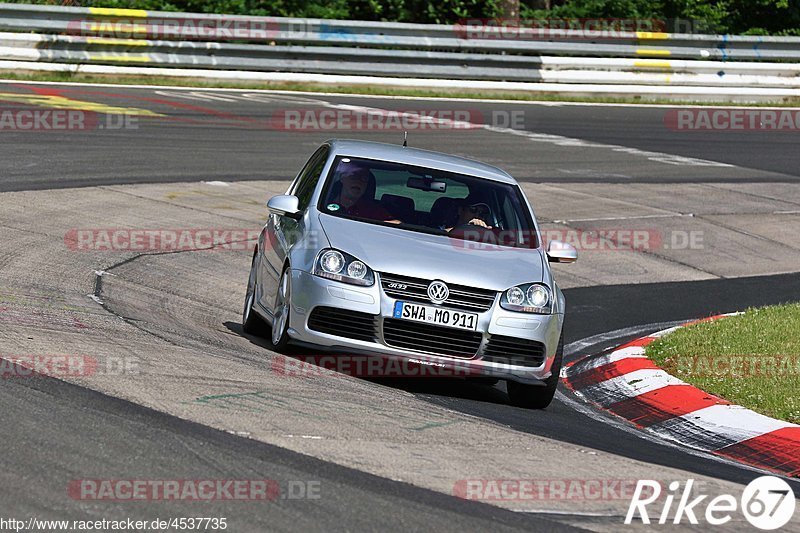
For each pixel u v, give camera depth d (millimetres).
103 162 35250
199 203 32125
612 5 71375
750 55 62344
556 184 40000
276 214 20141
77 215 28641
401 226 18266
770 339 21766
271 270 19062
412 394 16828
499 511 11164
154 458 11461
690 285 30203
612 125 52938
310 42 55656
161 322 19453
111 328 17797
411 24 56781
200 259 26688
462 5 68062
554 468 13133
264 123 44812
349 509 10633
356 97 53312
